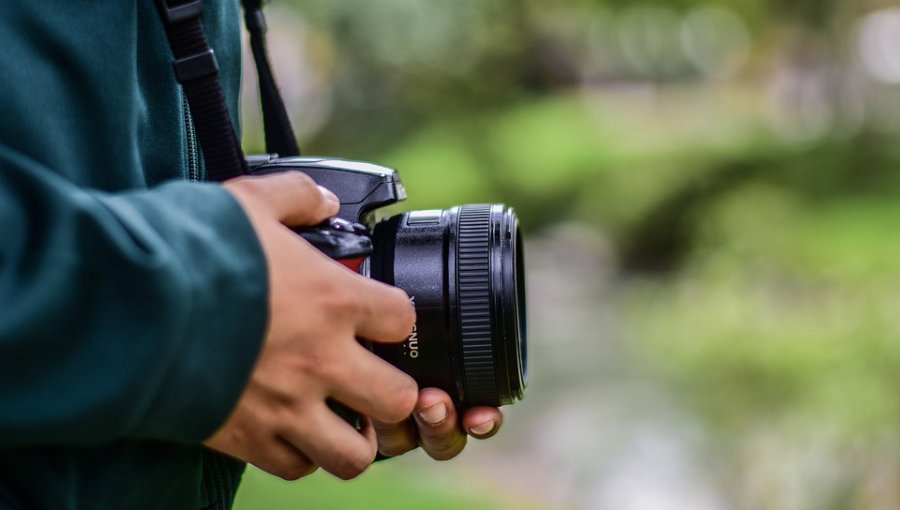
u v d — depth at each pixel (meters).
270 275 0.76
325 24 11.41
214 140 0.89
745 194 11.48
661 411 6.36
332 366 0.80
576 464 6.40
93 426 0.70
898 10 22.94
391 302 0.83
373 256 1.02
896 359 4.72
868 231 9.44
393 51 11.73
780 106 17.81
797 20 14.59
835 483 4.64
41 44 0.78
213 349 0.73
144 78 0.91
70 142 0.80
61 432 0.69
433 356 1.01
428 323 1.00
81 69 0.80
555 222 13.95
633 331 9.48
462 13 11.84
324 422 0.81
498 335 1.01
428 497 4.59
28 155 0.77
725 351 5.34
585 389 8.27
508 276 1.01
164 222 0.73
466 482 6.12
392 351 1.00
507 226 1.04
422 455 6.48
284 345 0.78
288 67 12.70
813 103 15.70
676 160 13.07
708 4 16.33
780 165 12.16
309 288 0.79
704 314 5.73
